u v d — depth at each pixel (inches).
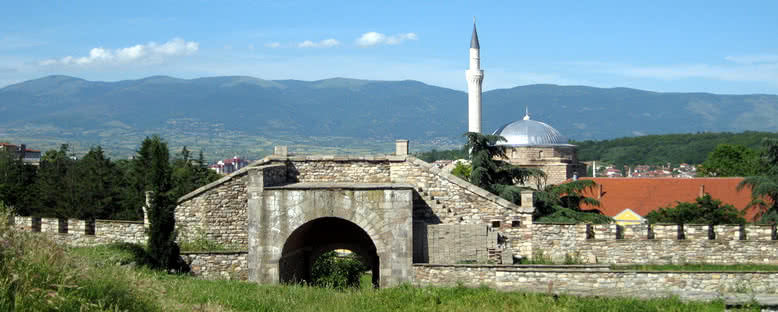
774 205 2256.4
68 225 1521.9
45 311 670.5
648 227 1382.9
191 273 1336.1
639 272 1169.4
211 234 1469.0
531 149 3905.0
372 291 1189.7
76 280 738.8
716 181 3043.8
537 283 1197.1
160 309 795.4
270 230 1279.5
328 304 1066.7
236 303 980.6
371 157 1450.5
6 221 800.3
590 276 1179.9
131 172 2938.0
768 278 1149.1
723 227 1355.8
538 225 1401.3
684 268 1322.6
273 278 1274.6
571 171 3846.0
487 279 1221.1
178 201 1478.8
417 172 1435.8
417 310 1068.5
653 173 6712.6
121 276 804.0
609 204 3056.1
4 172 2839.6
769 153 2524.6
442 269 1242.6
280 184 1393.9
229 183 1475.1
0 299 664.4
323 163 1462.8
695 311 1037.8
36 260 739.4
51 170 2913.4
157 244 1310.3
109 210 2650.1
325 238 1453.0
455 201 1422.2
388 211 1259.2
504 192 1782.7
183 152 4279.0
